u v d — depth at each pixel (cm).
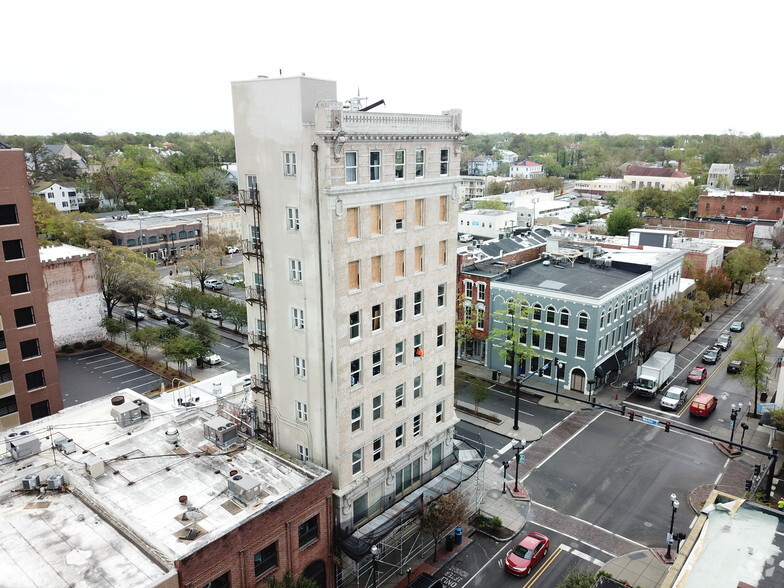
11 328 4400
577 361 5950
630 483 4409
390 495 3634
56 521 2547
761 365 5356
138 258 8056
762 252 11138
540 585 3359
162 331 6594
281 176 3083
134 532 2428
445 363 3959
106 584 2173
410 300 3547
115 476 2903
